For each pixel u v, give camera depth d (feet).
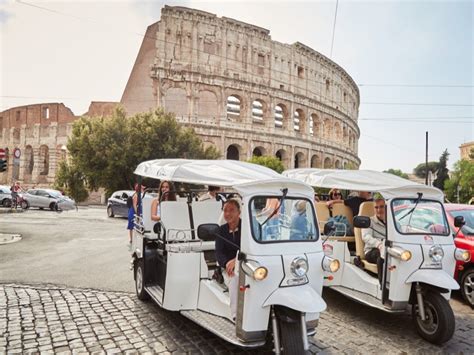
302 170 29.58
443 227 19.63
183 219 21.49
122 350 15.90
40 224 63.72
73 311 20.75
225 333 14.79
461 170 182.19
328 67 194.80
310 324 14.75
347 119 216.13
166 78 139.64
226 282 17.02
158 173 20.75
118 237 49.83
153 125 109.09
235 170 16.98
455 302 24.93
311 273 14.71
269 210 14.85
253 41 158.81
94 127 111.14
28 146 180.65
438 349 16.98
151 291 20.25
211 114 158.30
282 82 167.43
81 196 121.80
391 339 18.03
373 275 21.39
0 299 22.65
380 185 20.58
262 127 158.81
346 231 24.64
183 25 143.43
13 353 15.46
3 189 98.94
